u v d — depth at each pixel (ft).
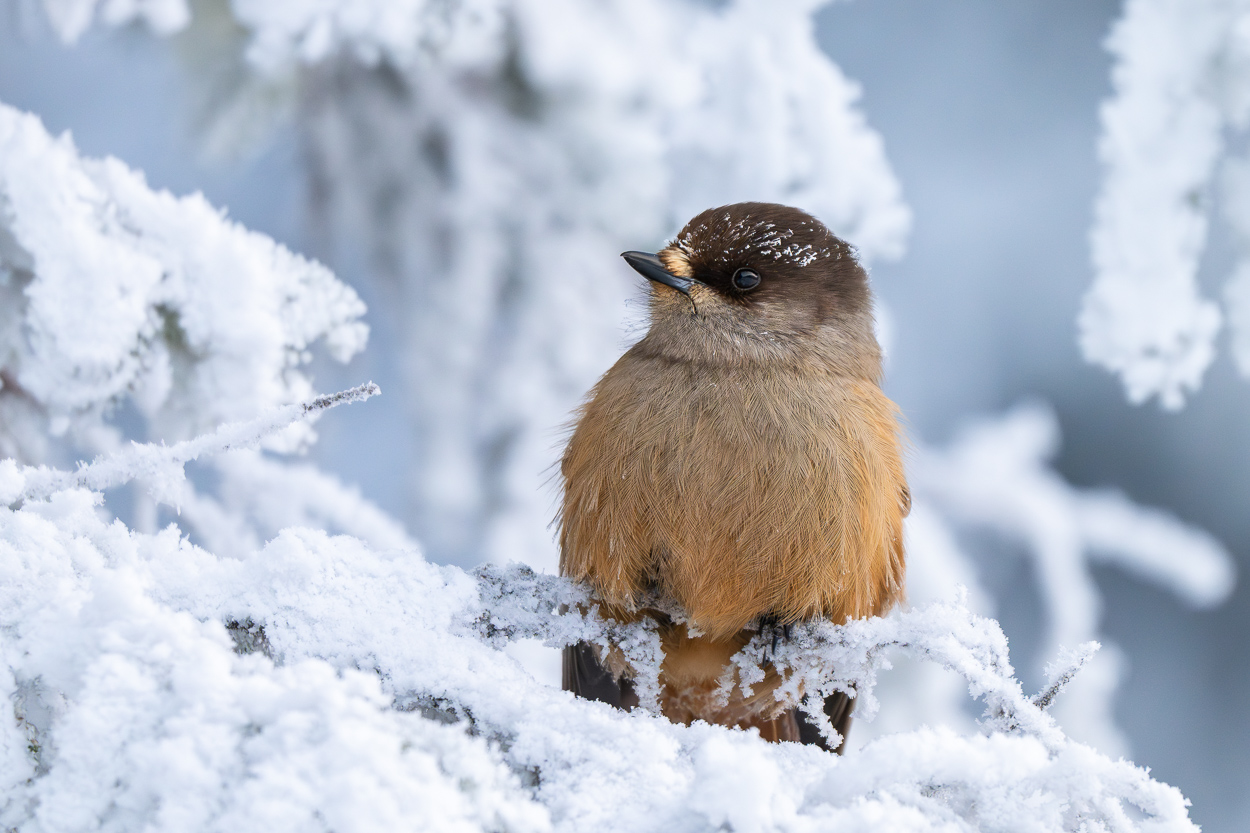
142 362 22.30
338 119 30.01
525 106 29.84
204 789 11.67
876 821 12.32
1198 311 27.32
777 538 22.63
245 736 11.98
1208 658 54.70
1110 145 27.78
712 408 23.13
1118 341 27.66
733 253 24.93
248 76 29.45
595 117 29.76
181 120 29.84
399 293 30.86
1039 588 41.22
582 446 24.03
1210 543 40.06
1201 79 27.27
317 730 11.87
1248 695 53.98
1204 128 27.30
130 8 26.61
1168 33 27.37
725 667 24.40
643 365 24.35
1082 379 54.54
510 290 30.53
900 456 24.99
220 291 22.24
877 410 24.31
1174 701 54.54
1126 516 39.58
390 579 16.55
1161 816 13.47
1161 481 54.29
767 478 22.63
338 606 16.02
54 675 13.14
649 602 23.62
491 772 12.42
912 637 18.63
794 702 24.21
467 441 30.99
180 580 16.15
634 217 30.17
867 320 25.99
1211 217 29.37
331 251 31.04
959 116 55.01
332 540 16.83
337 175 30.40
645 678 23.03
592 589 23.39
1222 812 53.42
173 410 22.72
